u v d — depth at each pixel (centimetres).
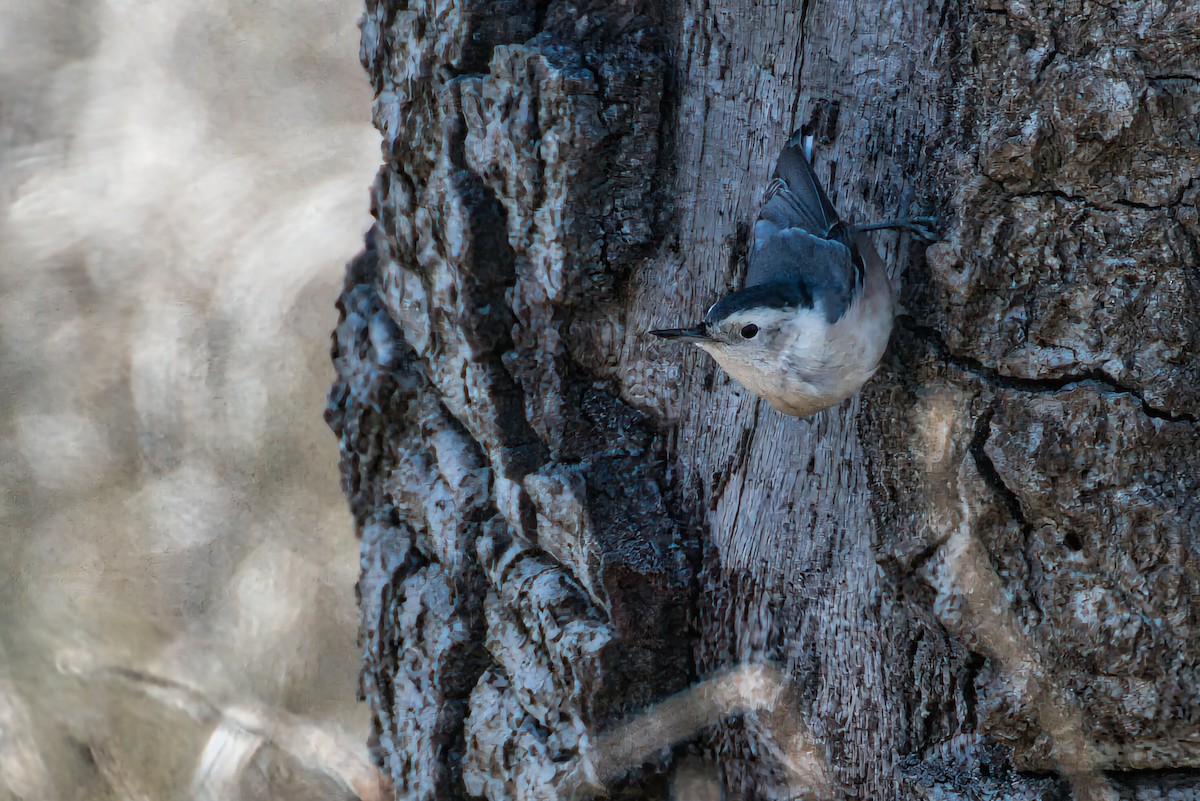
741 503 668
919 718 589
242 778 966
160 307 1145
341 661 981
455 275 706
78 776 1038
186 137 1251
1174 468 504
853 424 609
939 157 554
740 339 539
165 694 1024
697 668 696
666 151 672
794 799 654
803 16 610
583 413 711
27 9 1292
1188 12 475
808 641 642
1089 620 515
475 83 680
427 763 778
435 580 793
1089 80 494
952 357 546
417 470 798
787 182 561
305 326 1077
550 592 707
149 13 1298
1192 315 498
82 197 1234
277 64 1252
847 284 521
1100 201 507
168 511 1073
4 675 1067
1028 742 542
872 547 599
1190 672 501
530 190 672
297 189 1195
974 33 527
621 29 664
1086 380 516
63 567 1083
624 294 696
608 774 688
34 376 1144
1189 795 516
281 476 1058
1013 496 532
